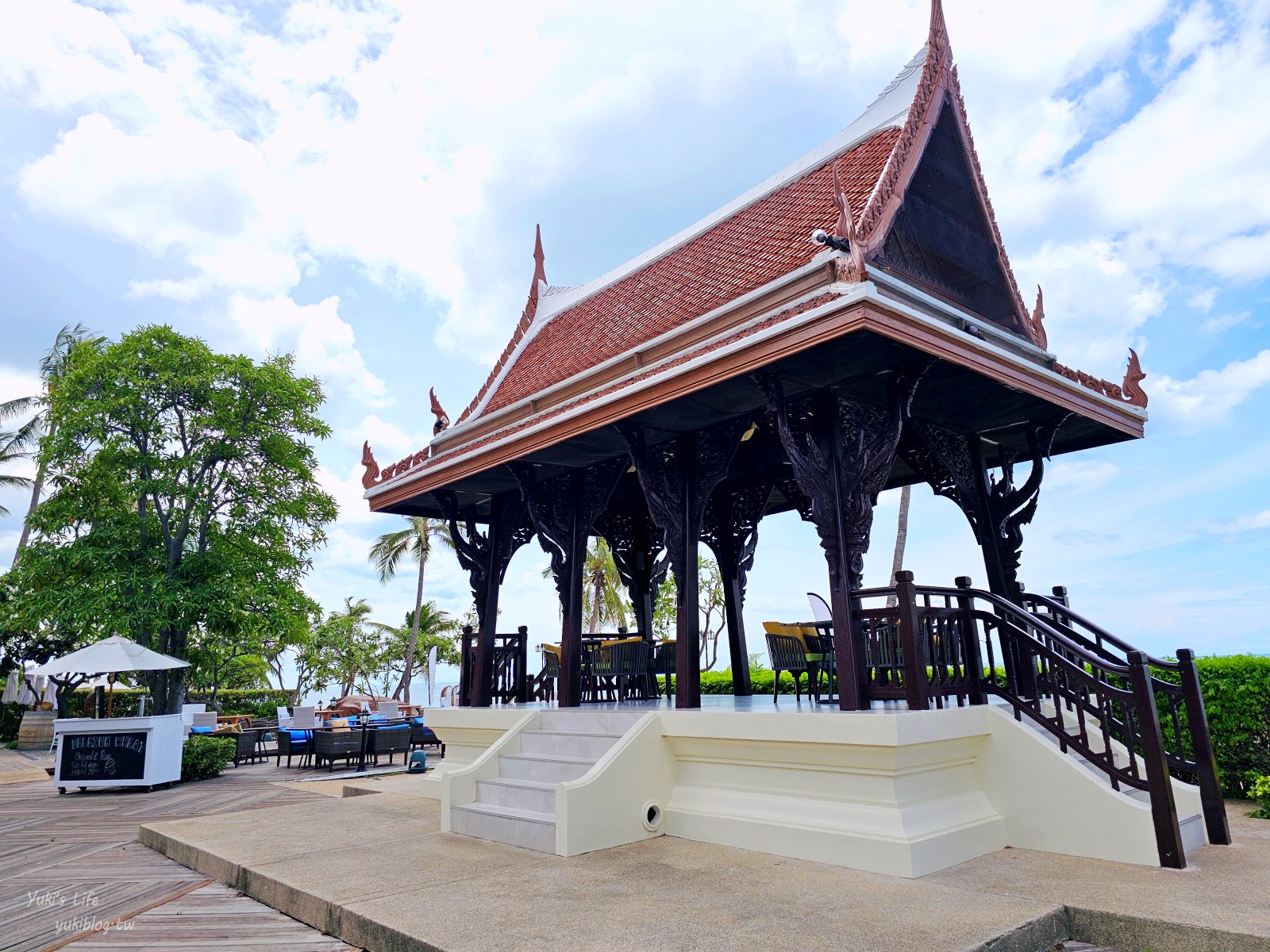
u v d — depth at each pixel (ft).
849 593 18.90
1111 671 17.07
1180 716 26.81
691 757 20.71
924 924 12.28
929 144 22.68
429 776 31.01
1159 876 14.97
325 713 68.33
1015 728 18.25
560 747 23.22
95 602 46.60
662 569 36.17
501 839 20.06
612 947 11.57
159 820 30.58
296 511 55.36
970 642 19.60
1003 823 18.21
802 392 20.65
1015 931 12.01
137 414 51.49
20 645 79.51
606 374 26.89
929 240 22.15
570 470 28.73
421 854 18.71
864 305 15.78
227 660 87.51
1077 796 17.07
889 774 16.44
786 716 17.97
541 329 38.52
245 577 52.24
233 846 20.20
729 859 17.39
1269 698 25.29
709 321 22.93
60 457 51.80
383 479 33.14
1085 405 22.35
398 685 139.95
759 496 33.01
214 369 52.90
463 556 33.50
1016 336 23.79
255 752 57.57
